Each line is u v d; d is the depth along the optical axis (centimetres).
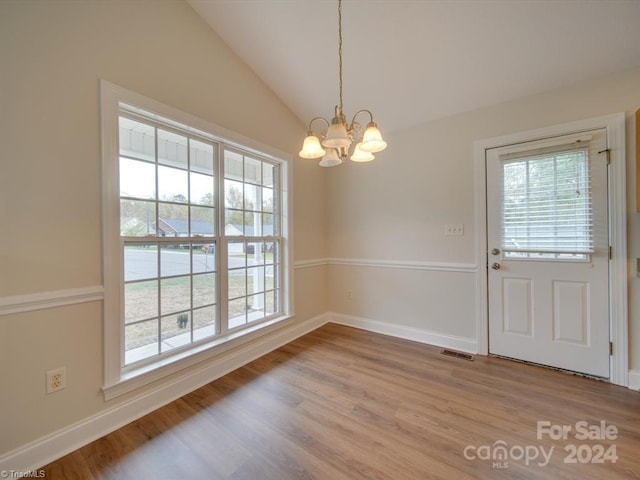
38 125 134
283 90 274
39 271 135
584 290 213
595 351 210
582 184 211
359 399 186
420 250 289
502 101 241
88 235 150
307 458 137
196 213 214
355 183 334
